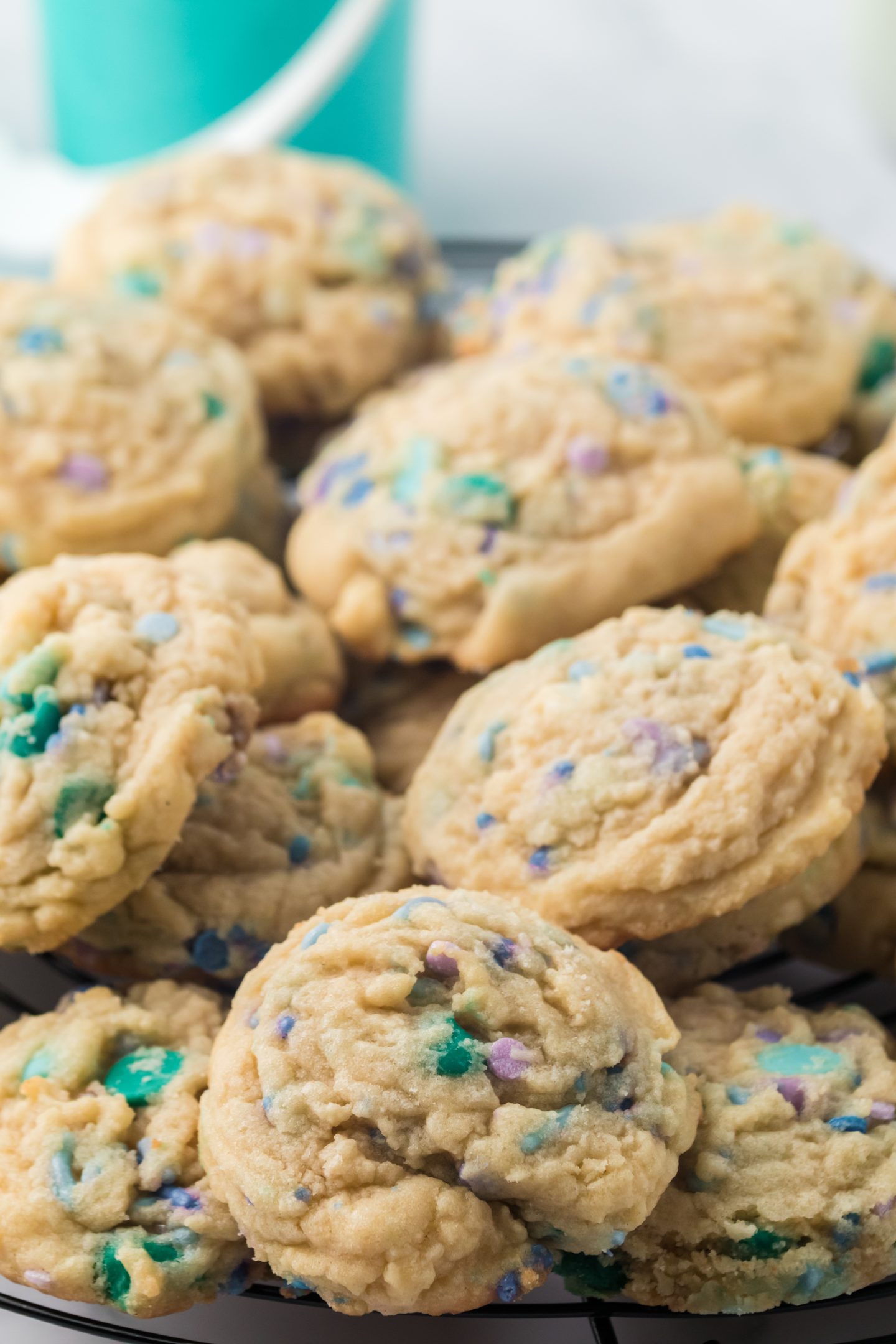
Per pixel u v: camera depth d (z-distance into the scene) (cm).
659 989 40
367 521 44
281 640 43
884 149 73
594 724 39
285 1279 36
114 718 39
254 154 52
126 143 60
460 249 60
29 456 44
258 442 47
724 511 43
